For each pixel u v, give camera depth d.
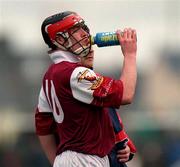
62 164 15.83
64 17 15.85
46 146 16.80
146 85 54.91
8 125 45.59
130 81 15.52
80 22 15.85
